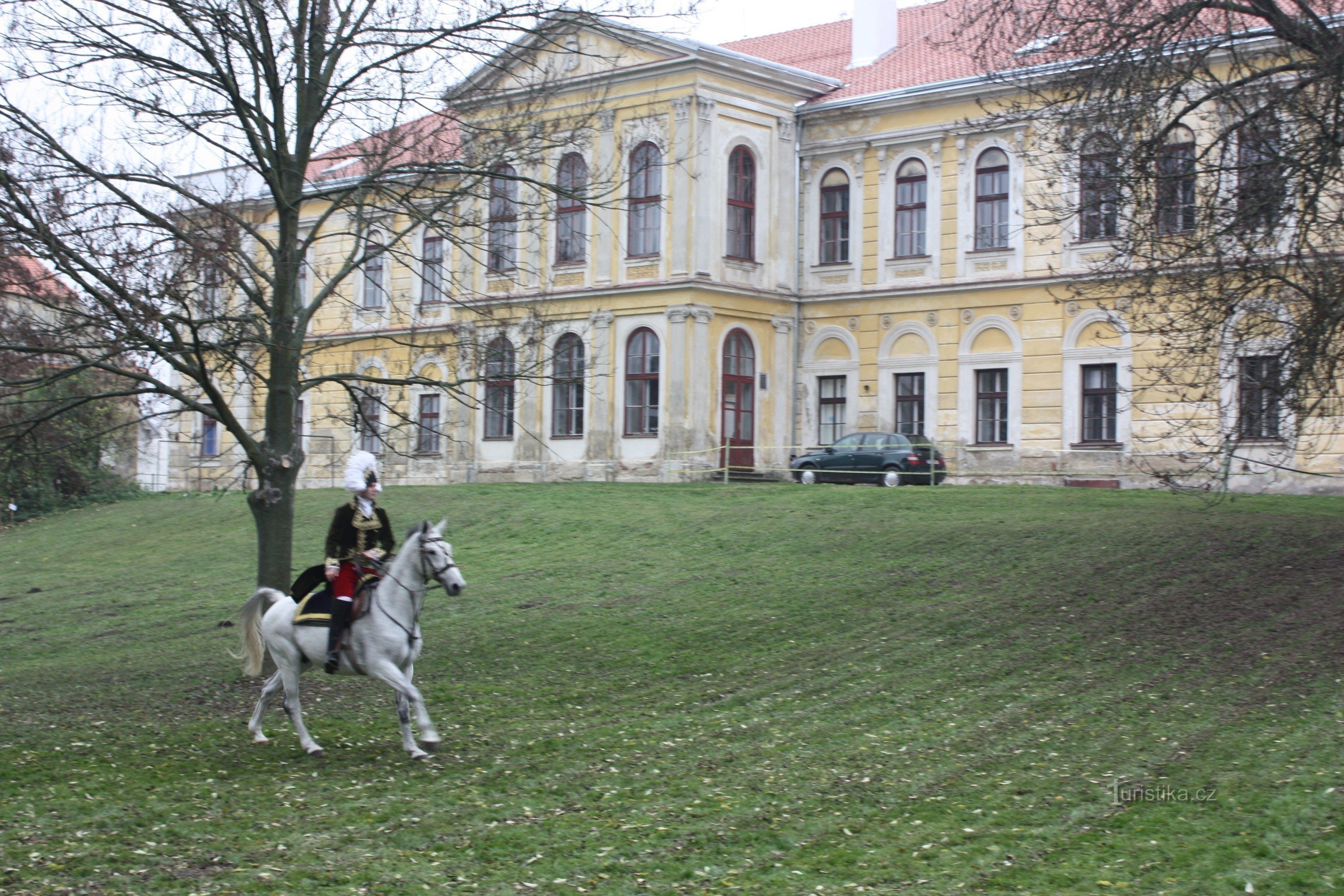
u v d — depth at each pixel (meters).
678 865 9.38
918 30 46.03
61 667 20.09
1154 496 28.77
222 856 9.61
